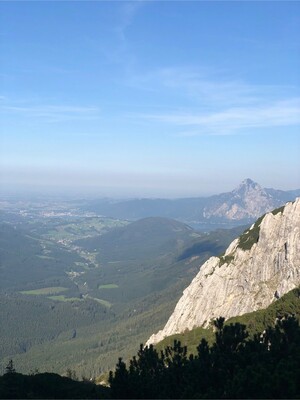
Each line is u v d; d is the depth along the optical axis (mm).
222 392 51500
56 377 98875
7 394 84688
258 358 56031
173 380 57188
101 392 89375
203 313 183000
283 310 122125
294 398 47344
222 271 192125
